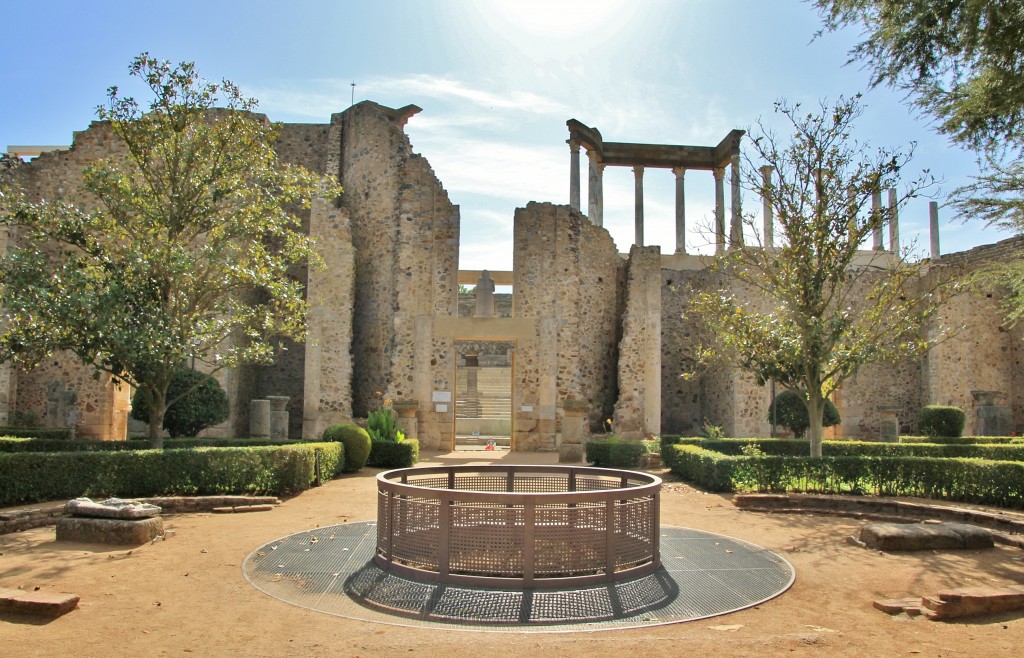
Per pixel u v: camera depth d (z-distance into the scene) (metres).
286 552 8.02
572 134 31.53
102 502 9.10
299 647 5.20
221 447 12.92
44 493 10.71
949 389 26.86
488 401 36.12
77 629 5.53
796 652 5.16
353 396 24.08
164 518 10.50
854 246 14.44
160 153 14.61
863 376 27.34
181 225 14.48
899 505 11.38
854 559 8.09
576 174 31.44
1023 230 13.63
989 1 7.09
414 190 23.25
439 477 9.25
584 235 24.72
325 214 23.16
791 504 11.76
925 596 6.39
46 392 22.92
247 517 10.58
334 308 22.78
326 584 6.81
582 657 5.04
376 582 6.74
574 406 19.30
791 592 6.74
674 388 27.31
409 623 5.73
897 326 14.78
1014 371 27.59
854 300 24.77
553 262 23.72
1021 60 7.51
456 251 23.52
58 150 24.34
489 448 23.73
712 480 13.42
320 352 22.53
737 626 5.76
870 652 5.18
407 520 7.02
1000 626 5.77
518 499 6.65
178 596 6.42
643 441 19.25
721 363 21.05
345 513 10.89
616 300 26.34
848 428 26.83
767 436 24.12
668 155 34.09
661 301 27.42
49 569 7.30
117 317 13.01
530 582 6.52
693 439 18.36
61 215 13.91
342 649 5.16
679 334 27.48
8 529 9.31
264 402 20.44
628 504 7.08
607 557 6.80
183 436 19.45
